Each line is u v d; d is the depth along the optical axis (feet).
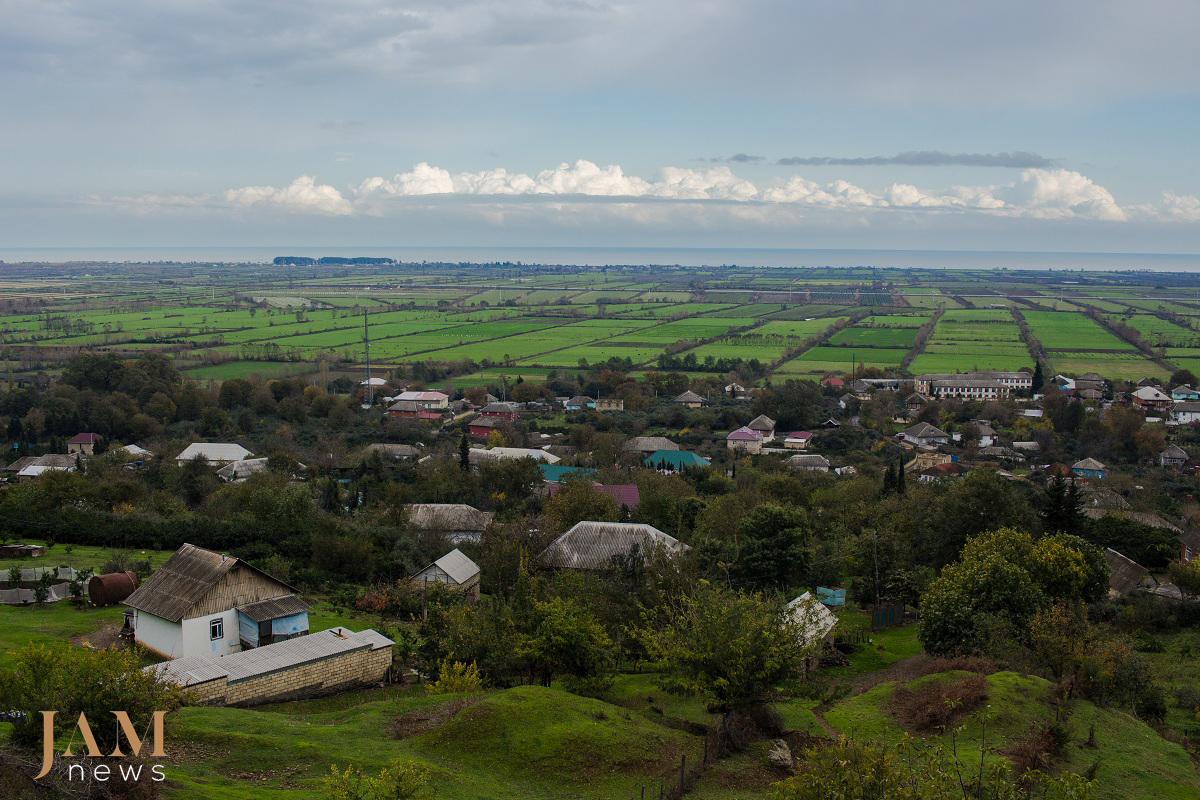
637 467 449.06
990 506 268.82
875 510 327.47
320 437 530.27
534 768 120.06
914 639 222.48
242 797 104.01
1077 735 138.31
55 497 294.87
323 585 248.32
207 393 611.06
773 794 96.63
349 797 91.91
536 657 150.61
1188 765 134.92
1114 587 270.26
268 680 151.33
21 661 108.17
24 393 556.51
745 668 127.85
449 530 301.43
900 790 89.20
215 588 178.60
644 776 121.29
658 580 193.57
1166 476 483.10
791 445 567.59
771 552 243.19
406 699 146.20
